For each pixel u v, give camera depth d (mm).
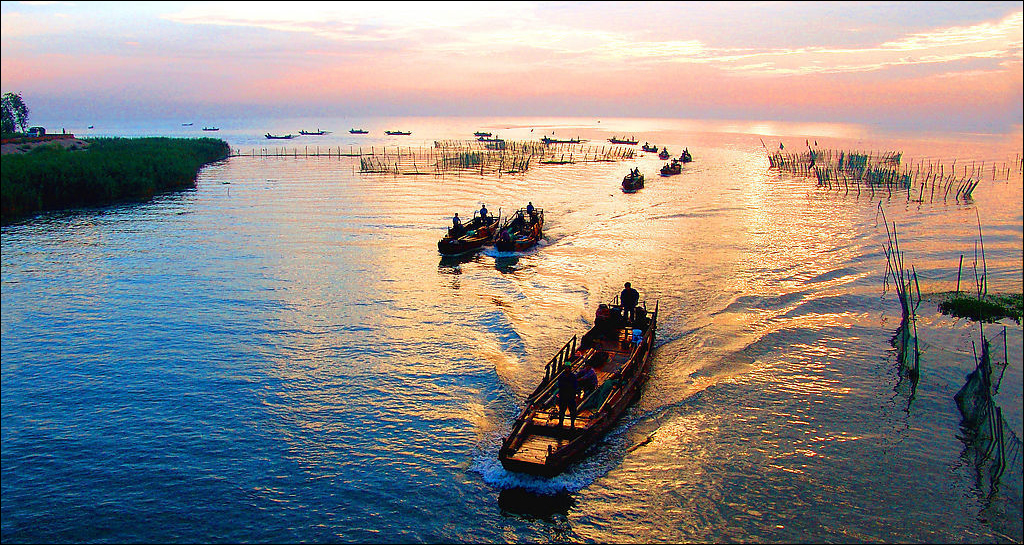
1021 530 16000
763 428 20984
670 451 19688
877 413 21844
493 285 37406
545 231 52656
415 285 37531
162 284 37594
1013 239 45812
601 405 20703
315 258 43844
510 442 18516
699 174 96000
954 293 33812
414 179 89688
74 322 31312
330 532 16484
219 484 18391
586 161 118438
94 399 23453
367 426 21438
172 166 83938
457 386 24250
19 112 126938
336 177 92812
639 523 16656
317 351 27672
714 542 15898
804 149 156000
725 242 47000
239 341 28875
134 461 19531
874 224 52969
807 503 17281
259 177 93438
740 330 29203
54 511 17234
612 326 26922
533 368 25688
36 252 45750
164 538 16281
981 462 18906
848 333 28797
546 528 16562
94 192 70312
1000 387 22922
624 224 55062
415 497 17766
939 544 15664
